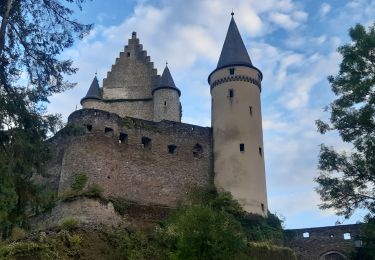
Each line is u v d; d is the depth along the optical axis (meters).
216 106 45.78
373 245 38.56
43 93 18.55
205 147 44.47
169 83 50.00
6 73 17.94
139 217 37.03
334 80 25.27
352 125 24.50
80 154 37.38
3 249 26.81
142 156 40.69
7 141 17.77
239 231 36.28
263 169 43.66
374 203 23.77
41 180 37.59
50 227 31.30
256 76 46.88
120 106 51.25
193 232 29.19
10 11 18.03
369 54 24.70
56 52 18.73
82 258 29.20
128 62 53.78
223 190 41.84
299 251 45.69
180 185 41.47
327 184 24.55
